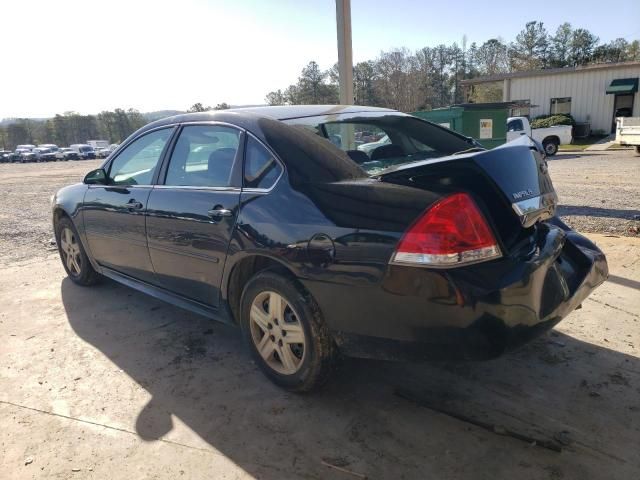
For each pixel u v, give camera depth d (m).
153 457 2.47
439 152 3.59
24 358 3.53
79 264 4.96
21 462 2.46
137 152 4.05
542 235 2.72
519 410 2.70
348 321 2.55
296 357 2.90
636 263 4.79
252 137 3.08
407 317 2.34
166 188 3.59
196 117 3.57
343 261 2.46
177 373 3.26
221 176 3.21
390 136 3.53
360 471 2.31
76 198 4.61
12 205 12.32
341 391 2.97
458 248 2.22
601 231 6.17
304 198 2.68
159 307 4.43
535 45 64.19
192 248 3.30
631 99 26.41
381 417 2.71
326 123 3.31
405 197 2.35
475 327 2.23
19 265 5.95
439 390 2.94
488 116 11.72
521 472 2.26
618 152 19.67
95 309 4.41
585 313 3.82
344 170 2.68
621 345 3.34
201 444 2.55
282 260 2.71
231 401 2.92
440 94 67.88
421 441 2.50
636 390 2.84
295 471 2.34
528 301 2.33
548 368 3.11
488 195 2.41
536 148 2.91
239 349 3.58
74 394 3.05
